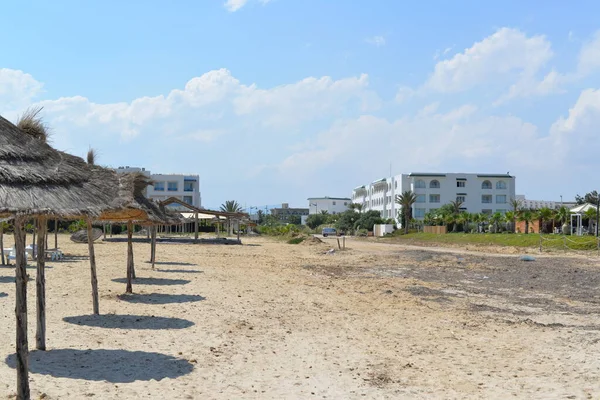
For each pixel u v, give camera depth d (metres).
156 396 7.32
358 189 155.12
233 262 31.30
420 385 8.39
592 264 34.41
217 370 8.75
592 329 13.45
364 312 15.12
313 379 8.52
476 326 13.49
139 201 18.41
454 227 88.62
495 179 114.50
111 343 10.16
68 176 8.03
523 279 25.88
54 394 7.17
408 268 31.36
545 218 70.06
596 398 7.83
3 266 24.09
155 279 20.53
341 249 48.34
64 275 20.86
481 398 7.81
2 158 7.23
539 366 9.66
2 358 8.78
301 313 14.41
